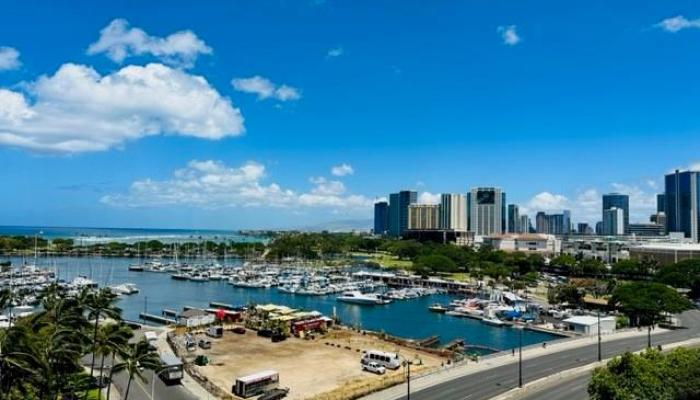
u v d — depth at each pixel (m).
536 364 123.38
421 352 139.62
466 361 126.25
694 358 76.25
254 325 169.12
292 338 153.75
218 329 154.00
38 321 87.19
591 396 79.62
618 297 191.25
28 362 66.94
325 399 95.31
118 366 81.81
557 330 179.88
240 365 122.75
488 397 97.12
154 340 139.62
